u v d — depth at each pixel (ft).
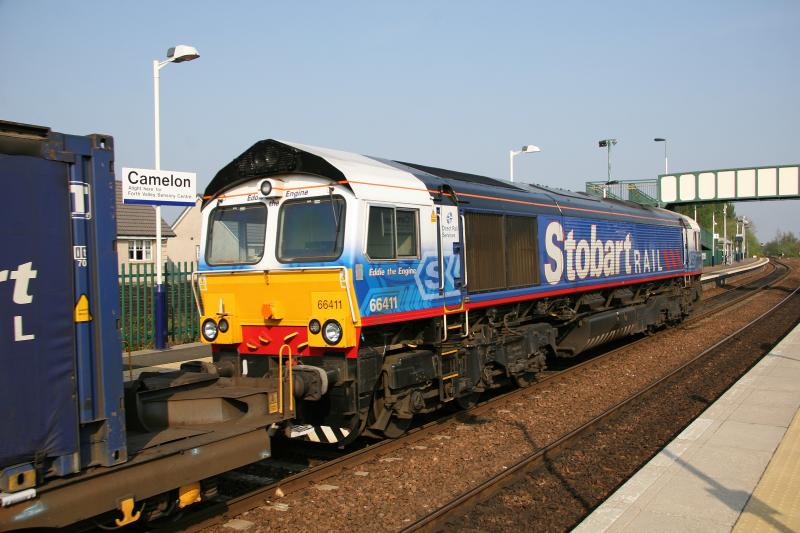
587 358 48.08
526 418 29.58
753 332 57.77
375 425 24.54
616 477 21.90
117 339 14.26
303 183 24.02
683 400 32.83
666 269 57.72
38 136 13.07
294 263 23.66
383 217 24.14
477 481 21.42
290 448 26.18
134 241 95.76
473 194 30.58
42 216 12.91
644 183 104.22
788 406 27.89
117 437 14.12
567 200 41.37
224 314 25.43
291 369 20.12
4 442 12.11
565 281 38.81
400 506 19.30
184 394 18.57
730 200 102.73
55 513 12.84
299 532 17.58
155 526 17.13
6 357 12.20
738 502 17.40
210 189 26.73
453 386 27.91
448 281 27.63
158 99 47.50
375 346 24.31
